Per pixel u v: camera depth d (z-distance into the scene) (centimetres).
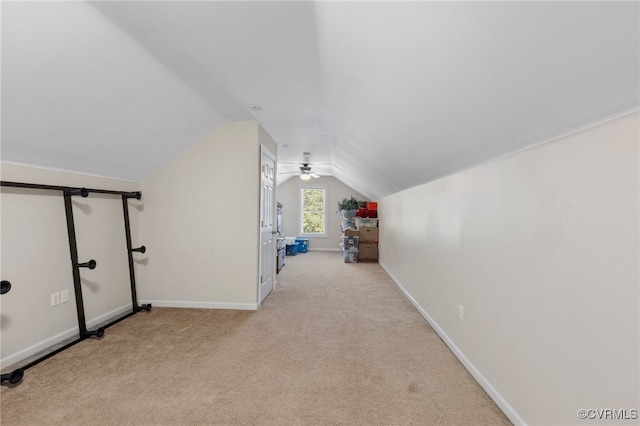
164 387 197
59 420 165
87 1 144
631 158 101
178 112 280
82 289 286
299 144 466
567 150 129
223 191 357
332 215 911
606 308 110
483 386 198
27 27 141
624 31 76
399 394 192
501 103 135
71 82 183
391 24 127
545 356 142
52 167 254
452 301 253
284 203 914
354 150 411
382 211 664
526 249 157
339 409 177
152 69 211
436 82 150
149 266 362
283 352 248
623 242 104
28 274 236
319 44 181
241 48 189
